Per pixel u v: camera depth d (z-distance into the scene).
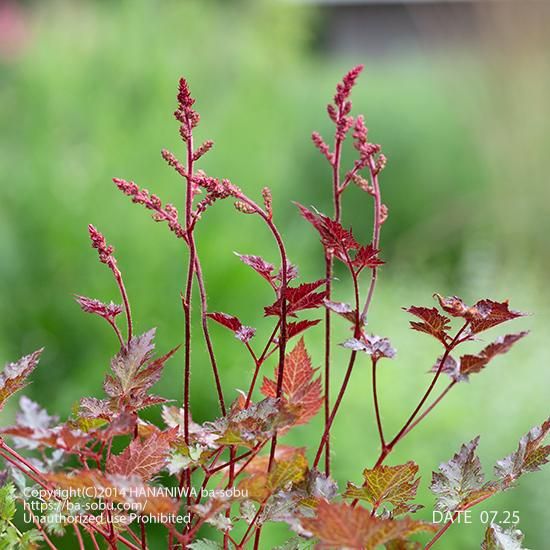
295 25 6.20
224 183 1.12
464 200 7.47
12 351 4.20
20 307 4.30
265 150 5.10
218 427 1.12
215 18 5.55
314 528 0.97
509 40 6.14
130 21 4.98
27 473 1.22
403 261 7.11
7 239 4.39
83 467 1.15
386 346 1.16
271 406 1.11
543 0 6.07
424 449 3.30
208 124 4.84
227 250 4.06
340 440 3.25
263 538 2.61
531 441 1.18
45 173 4.54
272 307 1.17
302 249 4.66
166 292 4.03
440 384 3.79
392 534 0.97
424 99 9.24
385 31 12.11
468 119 6.59
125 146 4.49
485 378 3.83
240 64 5.38
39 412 1.27
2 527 1.22
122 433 1.13
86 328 4.18
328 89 9.25
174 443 1.11
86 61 4.97
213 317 1.19
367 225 8.95
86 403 1.16
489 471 3.40
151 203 1.13
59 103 4.93
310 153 8.92
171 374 3.62
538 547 3.08
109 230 4.23
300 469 1.08
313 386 1.26
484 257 5.90
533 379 3.78
